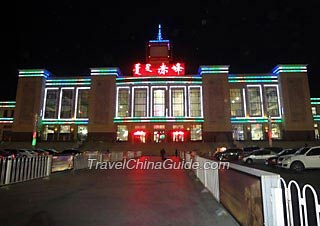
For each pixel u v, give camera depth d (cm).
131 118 5247
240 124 5278
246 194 493
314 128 5041
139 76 5397
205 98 5153
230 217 610
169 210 688
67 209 698
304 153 1655
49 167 1484
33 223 573
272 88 5347
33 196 882
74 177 1441
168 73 5491
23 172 1231
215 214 645
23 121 5203
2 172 1093
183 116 5234
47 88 5544
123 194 923
